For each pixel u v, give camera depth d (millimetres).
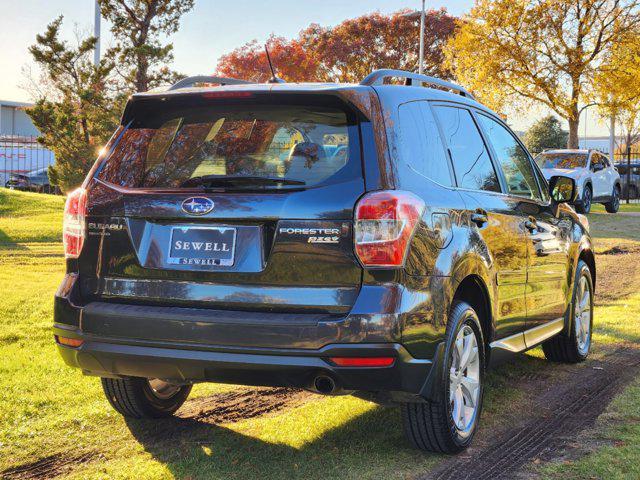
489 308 4340
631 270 12547
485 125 5008
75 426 4484
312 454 4027
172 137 3877
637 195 36781
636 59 26328
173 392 4699
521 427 4535
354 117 3613
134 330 3598
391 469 3816
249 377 3494
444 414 3820
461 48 28000
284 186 3518
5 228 17391
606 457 3969
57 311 3846
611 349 6727
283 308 3453
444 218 3822
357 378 3395
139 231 3713
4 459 3953
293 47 44812
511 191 5059
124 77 22953
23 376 5473
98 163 3967
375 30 44844
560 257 5684
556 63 26969
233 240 3537
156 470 3803
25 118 61438
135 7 23812
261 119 3738
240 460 3939
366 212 3408
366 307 3365
